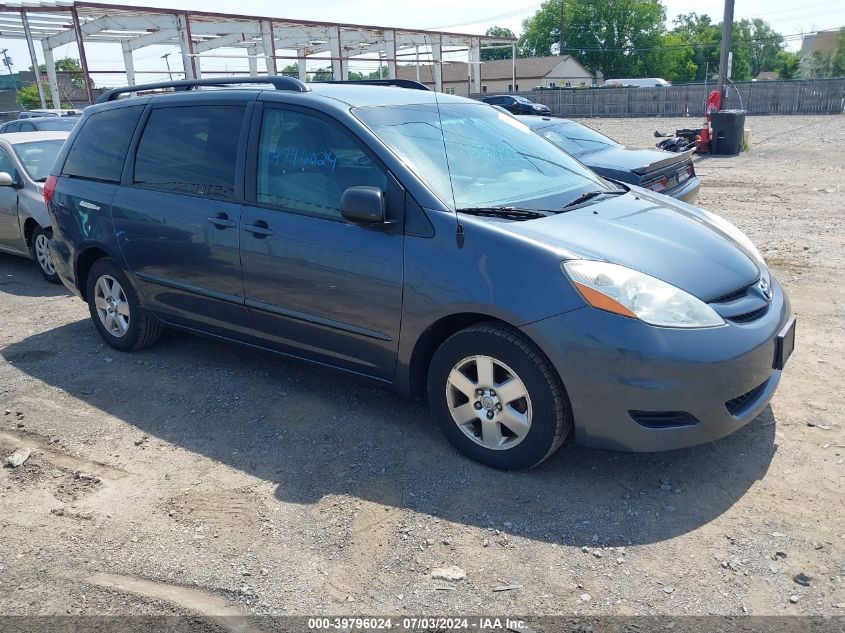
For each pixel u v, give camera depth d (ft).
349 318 12.67
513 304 10.73
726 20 61.98
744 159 54.70
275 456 12.56
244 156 14.10
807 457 11.78
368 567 9.64
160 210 15.29
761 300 11.59
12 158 25.90
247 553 10.01
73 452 12.96
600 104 130.72
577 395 10.55
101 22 83.66
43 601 9.18
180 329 16.14
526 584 9.20
